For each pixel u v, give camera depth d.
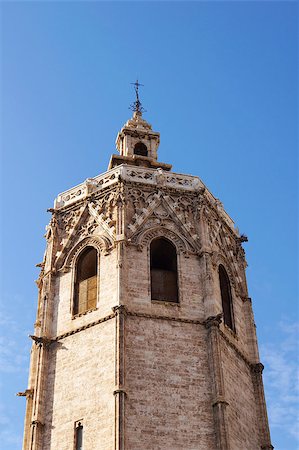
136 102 75.81
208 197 61.91
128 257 55.53
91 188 61.16
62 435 49.56
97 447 47.47
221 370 51.22
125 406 48.03
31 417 55.75
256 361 57.38
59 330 54.69
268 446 53.41
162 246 58.44
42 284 62.66
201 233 58.31
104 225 58.16
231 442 48.94
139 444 46.94
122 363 49.59
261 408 55.19
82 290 56.50
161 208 59.16
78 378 51.34
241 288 61.41
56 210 61.59
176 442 47.66
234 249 63.22
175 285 56.03
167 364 50.84
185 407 49.25
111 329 52.00
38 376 52.72
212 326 52.97
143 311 52.88
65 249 59.03
